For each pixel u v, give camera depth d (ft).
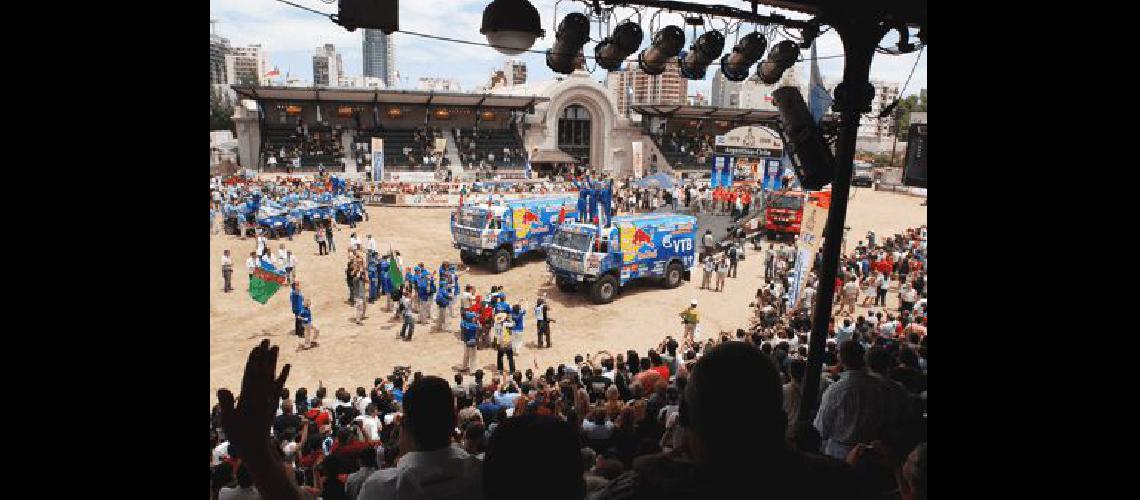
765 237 120.16
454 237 90.12
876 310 74.90
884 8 21.84
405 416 9.57
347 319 67.82
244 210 101.50
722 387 5.44
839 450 16.52
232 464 20.79
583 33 24.94
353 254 70.69
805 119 25.88
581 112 213.66
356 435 27.66
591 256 73.72
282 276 58.95
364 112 185.57
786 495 5.37
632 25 25.66
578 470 5.60
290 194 114.32
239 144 171.22
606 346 62.44
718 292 82.58
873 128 321.73
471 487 9.53
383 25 21.45
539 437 5.50
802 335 45.34
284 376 6.77
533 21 22.63
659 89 503.61
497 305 55.52
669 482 5.48
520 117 200.03
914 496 9.21
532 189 169.68
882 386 16.24
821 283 22.50
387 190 150.00
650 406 27.27
